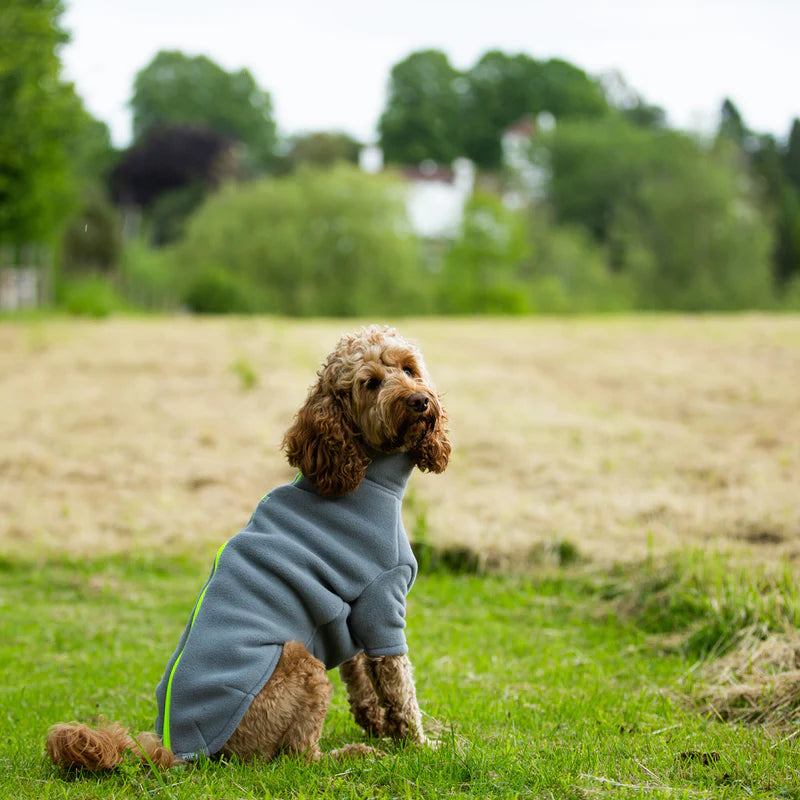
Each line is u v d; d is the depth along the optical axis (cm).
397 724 427
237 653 386
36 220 2289
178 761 375
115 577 860
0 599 801
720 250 5525
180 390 1546
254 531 423
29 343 1978
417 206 5747
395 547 429
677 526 870
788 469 1039
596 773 374
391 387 423
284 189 4975
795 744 411
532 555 848
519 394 1517
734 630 612
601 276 5559
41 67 1805
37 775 373
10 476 1133
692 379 1575
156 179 8231
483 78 10150
